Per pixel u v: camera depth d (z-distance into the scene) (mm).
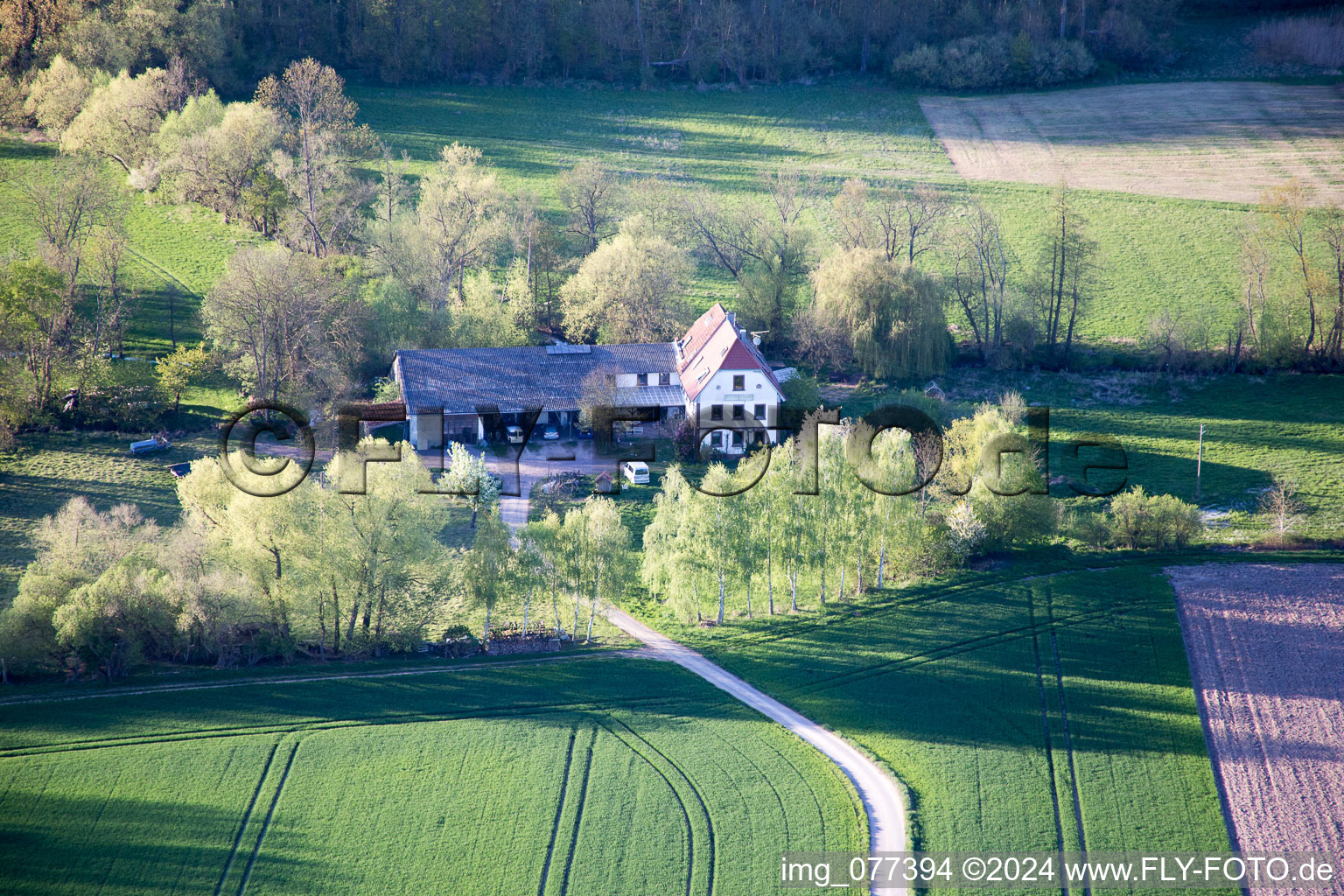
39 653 62875
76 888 47844
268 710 59969
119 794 53000
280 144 129625
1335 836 52500
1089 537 80750
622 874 49625
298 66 137750
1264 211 133375
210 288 113625
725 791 54719
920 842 51625
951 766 57062
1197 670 65438
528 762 56469
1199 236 132375
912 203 126062
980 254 116250
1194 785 55875
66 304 100375
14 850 49469
